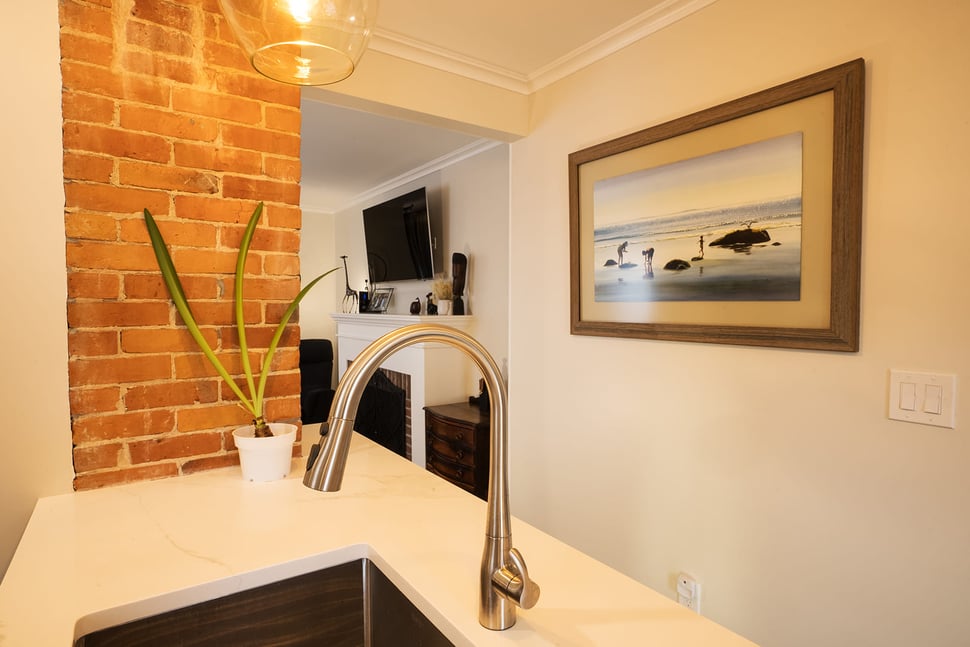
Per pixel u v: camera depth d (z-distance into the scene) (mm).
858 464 1393
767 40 1569
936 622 1261
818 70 1455
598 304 2115
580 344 2215
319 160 3938
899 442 1318
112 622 749
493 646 645
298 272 1479
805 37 1482
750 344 1598
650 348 1931
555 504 2354
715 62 1704
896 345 1318
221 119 1345
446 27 1955
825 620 1463
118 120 1218
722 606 1713
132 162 1237
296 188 1462
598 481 2146
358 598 963
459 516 1084
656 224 1878
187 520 1057
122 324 1241
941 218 1239
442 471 3369
